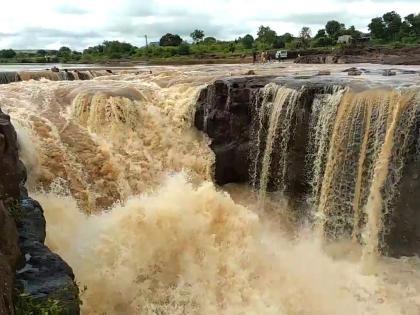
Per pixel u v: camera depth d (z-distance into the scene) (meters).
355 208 13.83
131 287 11.26
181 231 12.20
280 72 23.97
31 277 8.15
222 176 17.34
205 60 55.44
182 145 17.95
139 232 11.93
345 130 13.86
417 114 12.53
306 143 15.15
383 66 32.91
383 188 13.23
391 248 13.40
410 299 12.04
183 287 11.66
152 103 18.66
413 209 12.99
